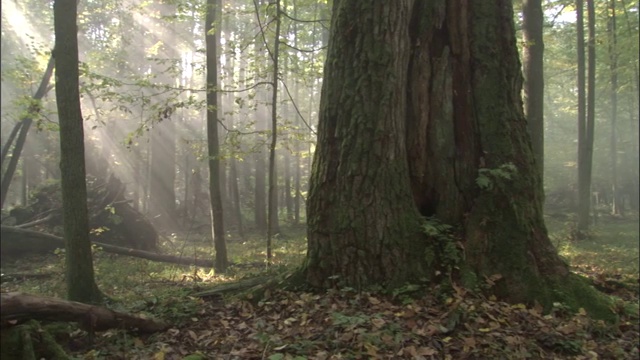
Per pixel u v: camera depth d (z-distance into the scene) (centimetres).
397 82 589
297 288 596
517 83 628
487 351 446
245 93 2159
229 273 1034
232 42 1084
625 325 534
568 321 519
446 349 448
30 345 384
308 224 612
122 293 834
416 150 617
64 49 633
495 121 610
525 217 586
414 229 579
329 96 606
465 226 595
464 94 622
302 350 447
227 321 549
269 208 988
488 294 552
